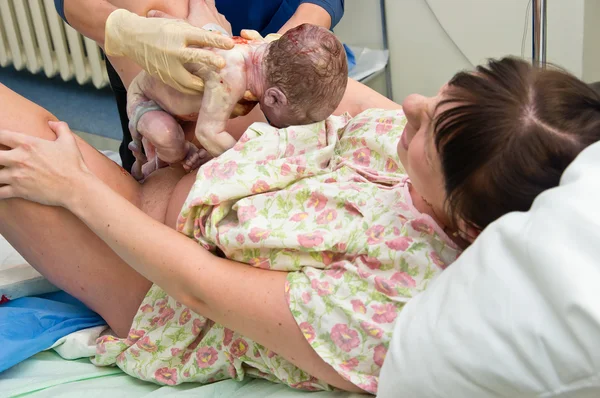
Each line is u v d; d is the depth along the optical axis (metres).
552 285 0.68
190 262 1.02
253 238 1.01
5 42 2.96
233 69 1.10
